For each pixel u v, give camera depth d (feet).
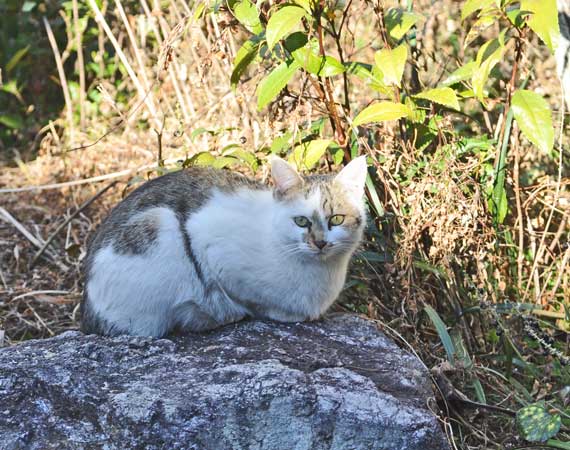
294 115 5.59
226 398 4.47
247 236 4.95
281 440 4.46
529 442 5.02
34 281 6.56
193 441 4.42
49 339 5.03
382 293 5.71
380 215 5.57
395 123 5.89
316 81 5.68
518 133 5.84
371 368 4.79
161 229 4.90
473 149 5.76
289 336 5.01
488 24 5.43
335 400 4.48
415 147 5.75
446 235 5.53
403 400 4.58
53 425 4.46
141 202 5.01
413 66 5.93
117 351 4.79
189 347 4.91
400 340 5.47
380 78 5.50
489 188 5.67
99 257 4.98
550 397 5.35
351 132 5.74
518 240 5.96
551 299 5.83
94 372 4.66
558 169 6.07
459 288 5.68
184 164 5.86
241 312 5.16
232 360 4.76
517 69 5.81
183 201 5.00
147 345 4.86
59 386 4.54
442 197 5.52
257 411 4.46
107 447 4.42
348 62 5.72
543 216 6.10
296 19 5.07
